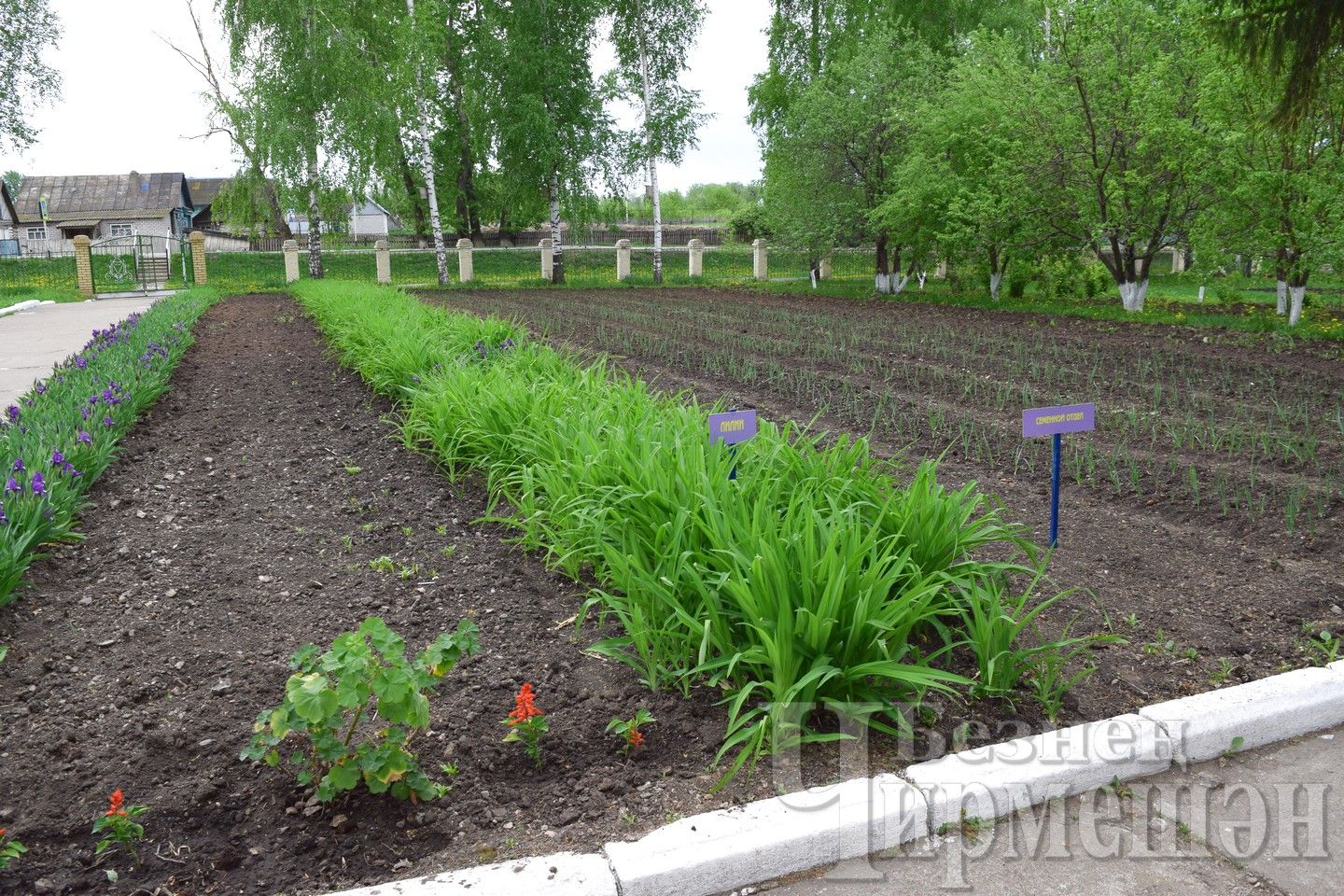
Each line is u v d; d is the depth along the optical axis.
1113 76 16.81
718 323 16.98
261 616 4.02
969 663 3.56
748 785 2.82
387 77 28.23
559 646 3.74
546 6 28.50
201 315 18.25
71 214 54.69
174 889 2.41
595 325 16.70
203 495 5.84
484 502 5.65
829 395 9.34
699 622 3.42
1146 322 16.11
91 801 2.72
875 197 24.39
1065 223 18.95
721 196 97.38
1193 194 16.58
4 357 13.18
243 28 27.20
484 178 39.00
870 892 2.46
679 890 2.41
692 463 4.24
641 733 3.11
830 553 3.13
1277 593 4.30
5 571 3.82
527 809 2.73
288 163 27.56
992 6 27.94
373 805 2.73
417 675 2.76
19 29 30.41
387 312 12.60
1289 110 10.27
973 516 5.44
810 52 29.95
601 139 30.47
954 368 10.99
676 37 30.11
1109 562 4.72
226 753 2.96
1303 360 11.15
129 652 3.67
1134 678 3.51
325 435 7.53
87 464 5.66
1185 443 7.04
